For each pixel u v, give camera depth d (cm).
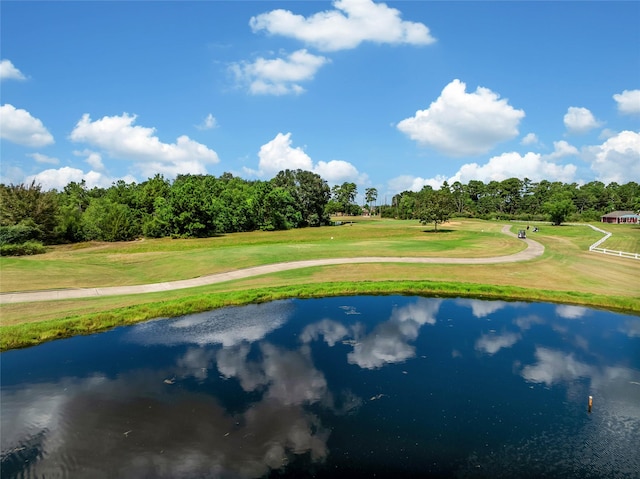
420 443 1359
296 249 5625
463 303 3206
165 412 1559
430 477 1191
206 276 4056
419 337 2419
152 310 2861
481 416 1533
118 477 1202
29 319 2622
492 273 4131
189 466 1247
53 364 2038
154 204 10062
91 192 14500
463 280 3844
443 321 2742
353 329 2572
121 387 1775
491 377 1869
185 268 4406
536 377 1873
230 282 3794
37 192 6781
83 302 3041
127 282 3825
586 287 3556
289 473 1210
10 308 2831
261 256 5003
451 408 1587
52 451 1326
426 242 6631
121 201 10788
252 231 10406
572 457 1291
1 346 2253
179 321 2742
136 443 1364
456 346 2267
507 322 2722
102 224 7481
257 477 1195
